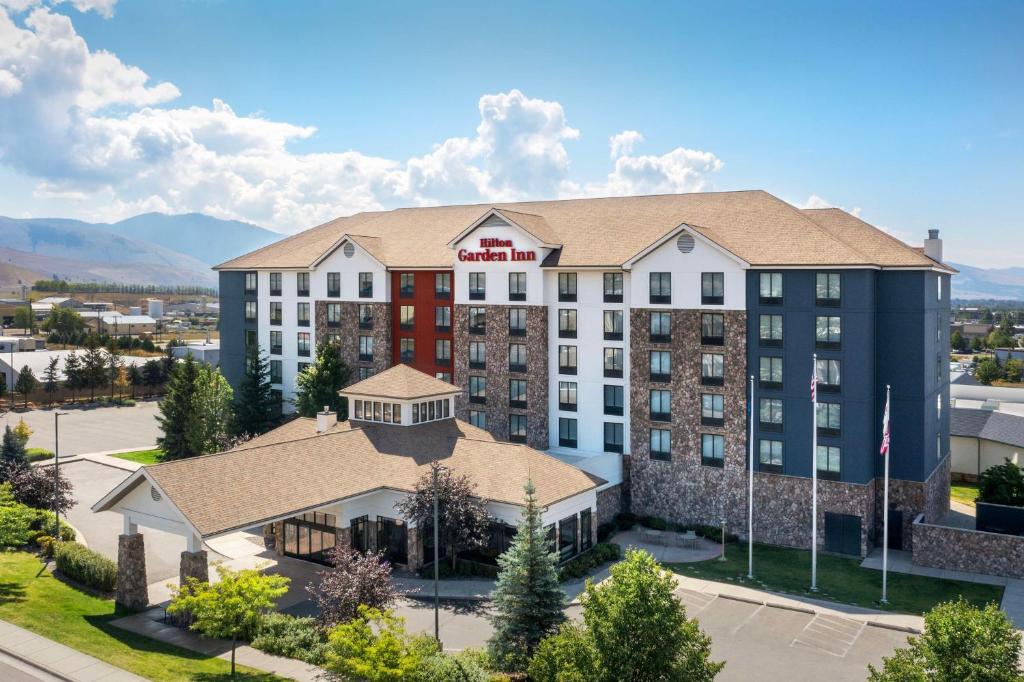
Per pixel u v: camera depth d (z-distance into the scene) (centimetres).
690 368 5569
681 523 5638
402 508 4547
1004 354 18325
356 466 4791
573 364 6166
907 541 5200
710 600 4344
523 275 6284
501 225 6362
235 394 8356
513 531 4606
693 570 4828
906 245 5541
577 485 4912
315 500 4294
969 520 5797
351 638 2931
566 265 6062
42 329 19538
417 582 4491
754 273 5319
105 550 4934
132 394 11812
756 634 3878
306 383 7088
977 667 2273
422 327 7025
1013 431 6950
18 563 4538
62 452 7856
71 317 18562
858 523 5062
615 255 5984
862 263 4941
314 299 7631
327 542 4731
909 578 4675
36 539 4906
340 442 4941
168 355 12131
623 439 5962
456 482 4597
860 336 5016
